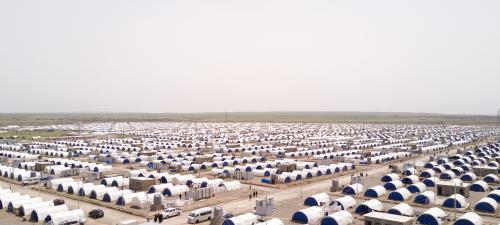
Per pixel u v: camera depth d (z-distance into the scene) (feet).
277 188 332.80
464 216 216.33
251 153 590.55
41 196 298.56
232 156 531.09
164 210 241.96
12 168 391.45
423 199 273.13
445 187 296.10
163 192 298.15
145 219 236.43
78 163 434.30
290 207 265.34
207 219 233.76
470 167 415.85
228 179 376.27
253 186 342.03
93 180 355.97
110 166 430.61
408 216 224.12
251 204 272.92
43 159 502.79
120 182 330.54
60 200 258.37
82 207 265.75
